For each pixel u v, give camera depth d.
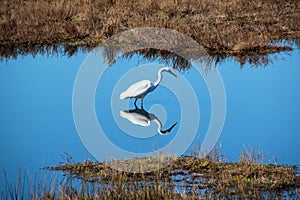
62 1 82.75
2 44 70.06
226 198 33.66
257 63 62.75
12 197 33.03
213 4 80.94
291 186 35.44
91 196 32.91
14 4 83.44
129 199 32.84
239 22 74.88
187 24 72.69
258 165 38.09
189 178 36.72
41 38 71.44
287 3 81.44
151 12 77.62
